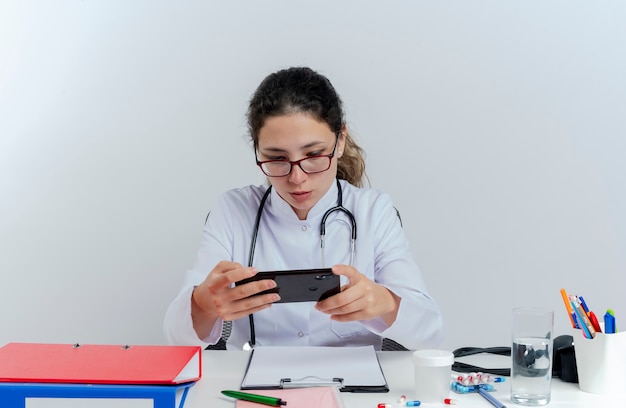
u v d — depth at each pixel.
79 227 2.47
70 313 2.47
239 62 2.45
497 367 1.31
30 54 2.44
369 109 2.46
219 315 1.31
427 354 1.11
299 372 1.24
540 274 2.49
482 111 2.46
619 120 2.45
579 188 2.47
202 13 2.44
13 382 1.01
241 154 2.46
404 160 2.48
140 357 1.14
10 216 2.46
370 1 2.44
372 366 1.27
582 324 1.15
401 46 2.45
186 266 2.48
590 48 2.43
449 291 2.50
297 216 1.64
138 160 2.47
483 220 2.49
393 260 1.60
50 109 2.45
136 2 2.44
